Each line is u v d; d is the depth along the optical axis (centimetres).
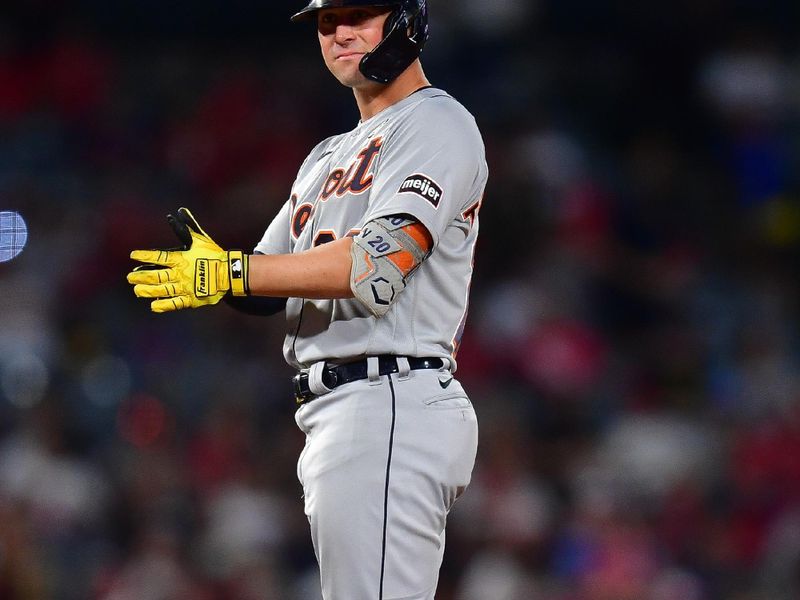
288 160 4488
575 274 4059
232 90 4738
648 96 5028
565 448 3375
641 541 2994
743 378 3738
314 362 1167
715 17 5156
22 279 3838
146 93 4775
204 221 4219
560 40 5181
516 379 3706
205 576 2980
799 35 5153
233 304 1291
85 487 3186
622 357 3900
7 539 2736
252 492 3172
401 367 1130
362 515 1106
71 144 4478
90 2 5003
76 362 3622
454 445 1140
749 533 3225
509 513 3019
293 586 3030
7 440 3303
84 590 2967
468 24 4972
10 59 4666
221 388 3556
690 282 4222
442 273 1162
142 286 1052
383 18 1183
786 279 4347
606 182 4591
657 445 3391
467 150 1155
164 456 3291
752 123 4881
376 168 1174
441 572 3009
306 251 1089
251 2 5138
